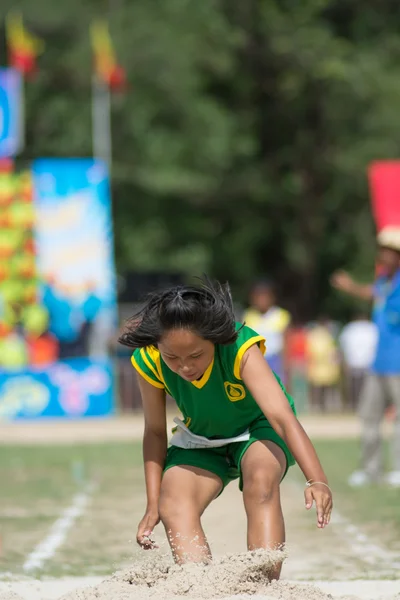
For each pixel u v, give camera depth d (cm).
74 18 8538
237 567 1027
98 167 4731
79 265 4728
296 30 8881
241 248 9200
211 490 1122
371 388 2514
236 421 1132
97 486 2544
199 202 8888
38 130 8469
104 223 4728
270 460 1099
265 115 9338
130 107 8375
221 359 1084
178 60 8306
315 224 9169
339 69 8450
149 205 8744
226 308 1058
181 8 8619
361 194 8981
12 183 4678
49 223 4703
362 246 8994
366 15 9381
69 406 4581
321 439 3716
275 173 9212
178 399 1131
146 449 1172
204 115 8475
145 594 1002
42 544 1720
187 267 8638
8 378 4562
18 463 3131
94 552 1633
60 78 8550
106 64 6912
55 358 4938
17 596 1155
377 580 1349
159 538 1748
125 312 6438
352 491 2383
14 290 4678
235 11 9000
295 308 9431
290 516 2038
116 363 4672
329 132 9094
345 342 4894
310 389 4766
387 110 8688
